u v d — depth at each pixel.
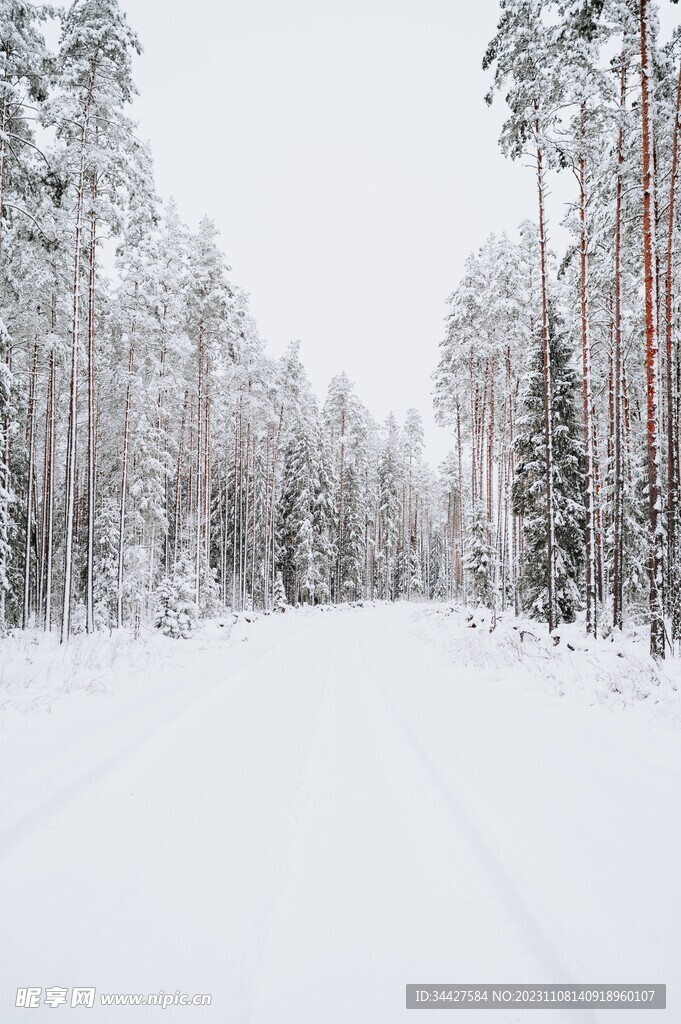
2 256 15.20
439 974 2.56
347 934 2.84
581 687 8.44
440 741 5.91
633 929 2.81
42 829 3.98
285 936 2.83
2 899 3.15
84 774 5.00
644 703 7.38
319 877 3.38
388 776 5.01
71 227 17.66
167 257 24.36
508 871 3.32
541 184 15.66
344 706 7.71
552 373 19.77
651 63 12.24
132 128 17.22
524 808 4.20
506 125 16.06
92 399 17.14
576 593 18.97
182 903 3.11
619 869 3.36
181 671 10.98
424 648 14.48
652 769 5.05
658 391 17.66
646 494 17.84
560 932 2.79
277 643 16.03
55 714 7.23
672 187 12.66
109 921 2.95
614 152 14.90
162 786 4.79
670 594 12.52
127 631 17.06
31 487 20.50
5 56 13.89
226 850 3.70
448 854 3.65
